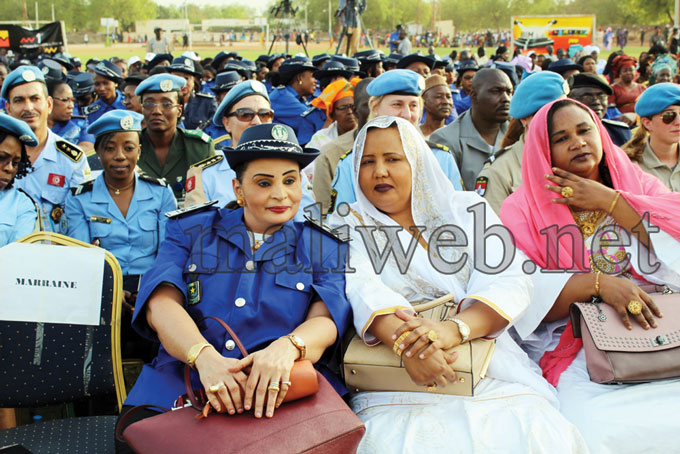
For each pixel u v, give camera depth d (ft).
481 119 16.48
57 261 8.86
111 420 8.93
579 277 9.25
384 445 7.69
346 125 17.76
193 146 16.28
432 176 9.11
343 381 8.92
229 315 8.21
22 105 13.60
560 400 8.89
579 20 85.46
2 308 8.67
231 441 6.52
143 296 8.21
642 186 10.19
